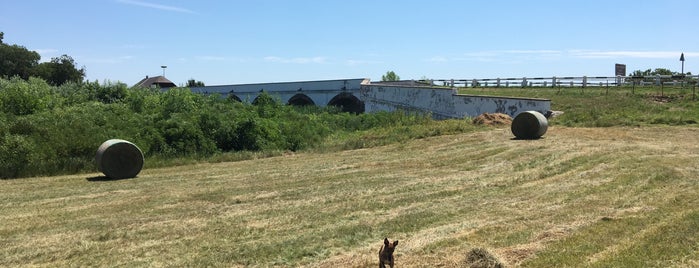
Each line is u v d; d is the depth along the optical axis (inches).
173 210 417.1
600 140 733.3
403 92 1440.7
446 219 358.6
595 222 326.6
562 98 1240.8
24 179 608.1
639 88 1310.3
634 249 271.6
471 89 1620.3
